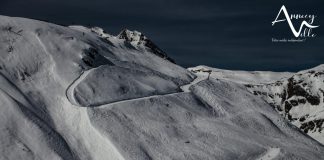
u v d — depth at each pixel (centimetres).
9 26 10425
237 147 8712
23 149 6962
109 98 9338
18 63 9444
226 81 13500
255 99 12494
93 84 9562
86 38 12781
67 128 8106
